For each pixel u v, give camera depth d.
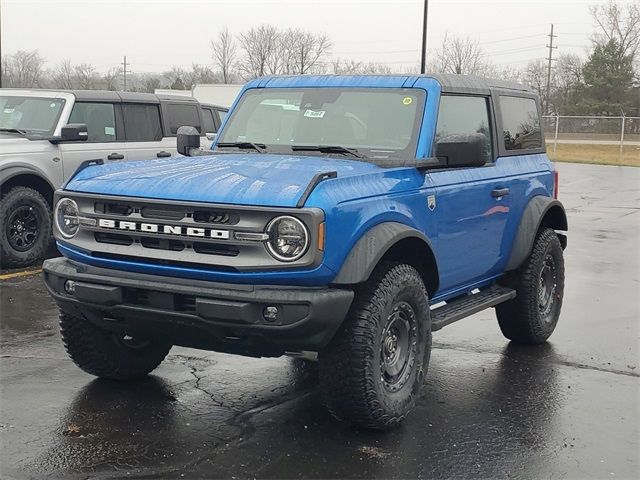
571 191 22.02
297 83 5.82
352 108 5.46
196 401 5.08
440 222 5.14
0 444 4.31
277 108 5.75
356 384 4.36
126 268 4.36
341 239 4.13
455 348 6.57
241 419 4.78
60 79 65.69
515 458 4.34
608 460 4.35
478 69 58.50
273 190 4.12
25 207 9.35
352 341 4.33
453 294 5.72
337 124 5.46
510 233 6.21
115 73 73.38
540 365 6.12
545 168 6.86
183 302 4.24
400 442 4.50
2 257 9.16
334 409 4.48
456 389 5.50
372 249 4.29
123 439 4.43
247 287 4.08
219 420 4.75
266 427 4.66
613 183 24.77
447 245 5.27
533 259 6.49
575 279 9.68
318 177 4.15
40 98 10.12
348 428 4.67
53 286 4.66
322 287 4.14
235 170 4.57
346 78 5.66
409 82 5.42
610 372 5.98
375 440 4.52
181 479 3.95
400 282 4.54
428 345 4.89
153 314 4.28
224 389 5.32
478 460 4.29
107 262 4.40
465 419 4.90
